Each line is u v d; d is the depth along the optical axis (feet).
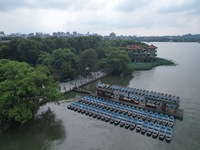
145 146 159.63
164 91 292.20
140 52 510.99
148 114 209.77
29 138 170.71
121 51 418.72
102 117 201.87
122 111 218.38
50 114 213.87
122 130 183.21
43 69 220.64
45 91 192.95
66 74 321.11
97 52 444.55
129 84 328.90
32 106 181.57
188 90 294.87
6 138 169.27
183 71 421.59
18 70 187.21
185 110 225.15
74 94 277.23
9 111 163.63
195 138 171.01
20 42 356.79
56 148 156.97
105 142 164.14
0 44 361.71
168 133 173.78
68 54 351.67
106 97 257.34
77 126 190.29
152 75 386.32
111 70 390.21
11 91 167.53
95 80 343.87
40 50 373.20
